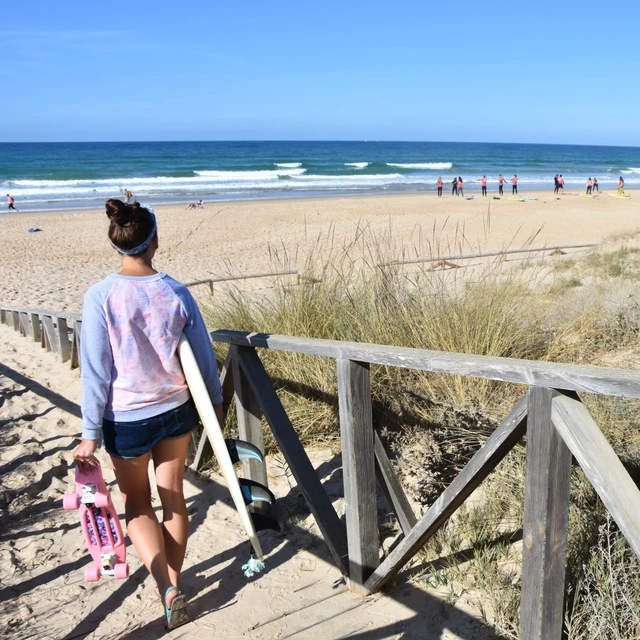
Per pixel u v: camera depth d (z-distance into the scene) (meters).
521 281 5.34
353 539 2.57
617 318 5.31
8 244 22.02
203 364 2.43
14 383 6.43
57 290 13.45
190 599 2.69
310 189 49.97
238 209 32.84
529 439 1.79
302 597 2.64
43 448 4.59
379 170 75.69
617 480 1.59
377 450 2.76
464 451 3.31
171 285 2.35
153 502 3.58
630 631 2.05
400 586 2.61
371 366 3.94
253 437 3.17
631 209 33.66
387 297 4.54
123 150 119.50
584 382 1.63
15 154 99.75
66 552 3.14
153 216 2.38
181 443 2.47
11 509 3.63
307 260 5.19
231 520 3.30
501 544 2.67
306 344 2.55
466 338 4.08
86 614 2.63
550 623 1.88
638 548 1.51
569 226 25.11
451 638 2.29
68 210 34.41
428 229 23.16
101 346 2.24
